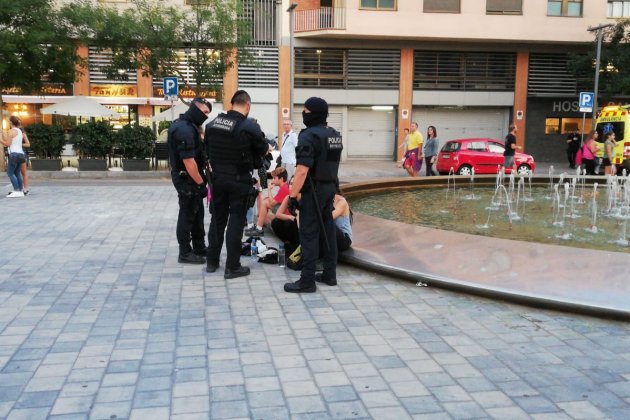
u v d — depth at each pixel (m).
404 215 9.69
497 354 4.14
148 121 28.42
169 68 23.19
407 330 4.61
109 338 4.41
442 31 28.00
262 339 4.42
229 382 3.67
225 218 6.37
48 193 13.64
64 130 20.80
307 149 5.36
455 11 28.06
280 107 28.86
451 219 9.27
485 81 30.05
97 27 20.80
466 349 4.23
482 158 21.19
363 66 29.22
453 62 29.73
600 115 21.64
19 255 7.09
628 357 4.09
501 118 30.80
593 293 5.04
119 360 4.00
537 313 5.00
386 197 12.15
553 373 3.82
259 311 5.07
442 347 4.26
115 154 20.69
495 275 5.60
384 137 30.31
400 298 5.43
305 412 3.29
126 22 21.20
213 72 22.88
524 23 28.30
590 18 28.58
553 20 28.39
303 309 5.13
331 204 5.71
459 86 29.92
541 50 29.78
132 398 3.45
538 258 5.79
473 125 30.75
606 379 3.73
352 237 7.29
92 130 20.06
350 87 29.28
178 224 6.77
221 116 6.03
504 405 3.38
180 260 6.82
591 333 4.54
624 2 29.06
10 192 12.95
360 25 27.64
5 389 3.56
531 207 10.70
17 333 4.50
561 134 30.89
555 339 4.42
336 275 6.25
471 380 3.71
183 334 4.51
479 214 9.80
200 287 5.81
